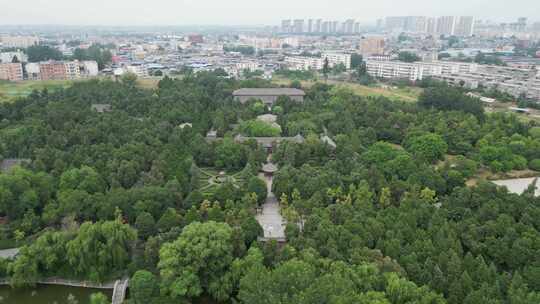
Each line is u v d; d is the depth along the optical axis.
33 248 150.00
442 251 139.88
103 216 172.75
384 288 127.50
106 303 133.62
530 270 133.75
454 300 124.50
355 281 126.12
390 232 151.00
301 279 118.94
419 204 175.25
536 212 166.12
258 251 144.12
